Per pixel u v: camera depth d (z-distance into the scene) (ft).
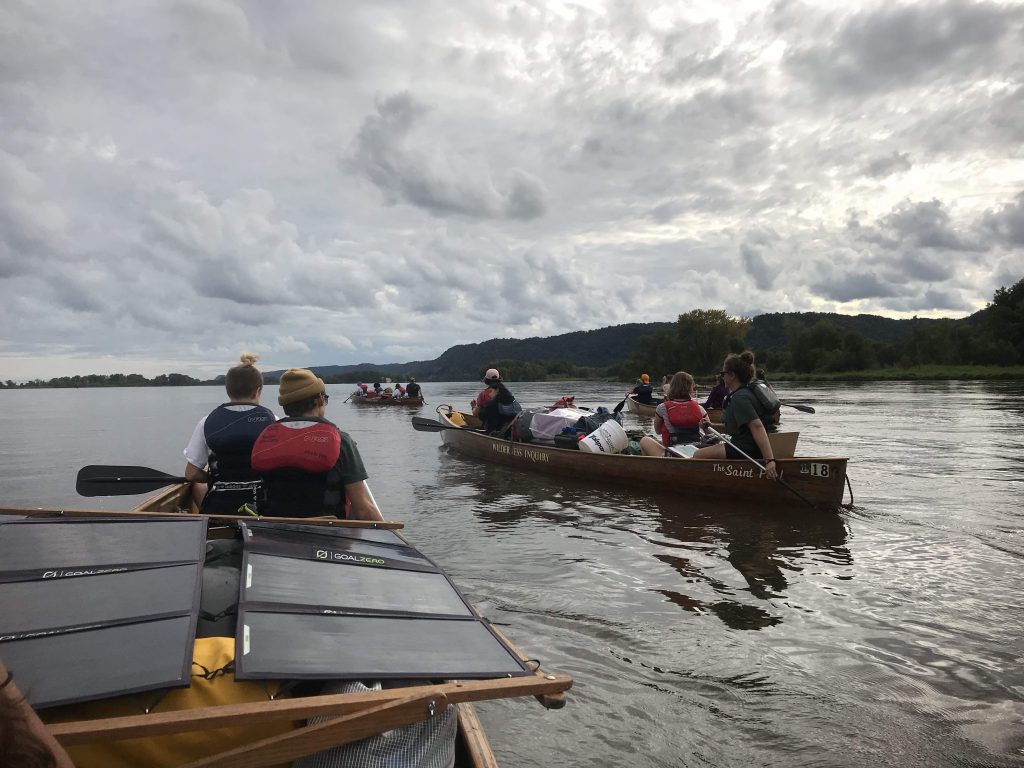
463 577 17.04
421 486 31.19
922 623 13.66
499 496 28.53
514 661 6.83
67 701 5.02
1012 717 10.09
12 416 95.66
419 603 7.60
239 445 13.50
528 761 9.19
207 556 7.91
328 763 5.80
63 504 27.86
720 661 12.14
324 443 11.76
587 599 15.37
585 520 23.66
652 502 26.68
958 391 107.34
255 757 5.24
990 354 211.41
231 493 13.41
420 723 6.19
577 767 9.05
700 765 9.09
